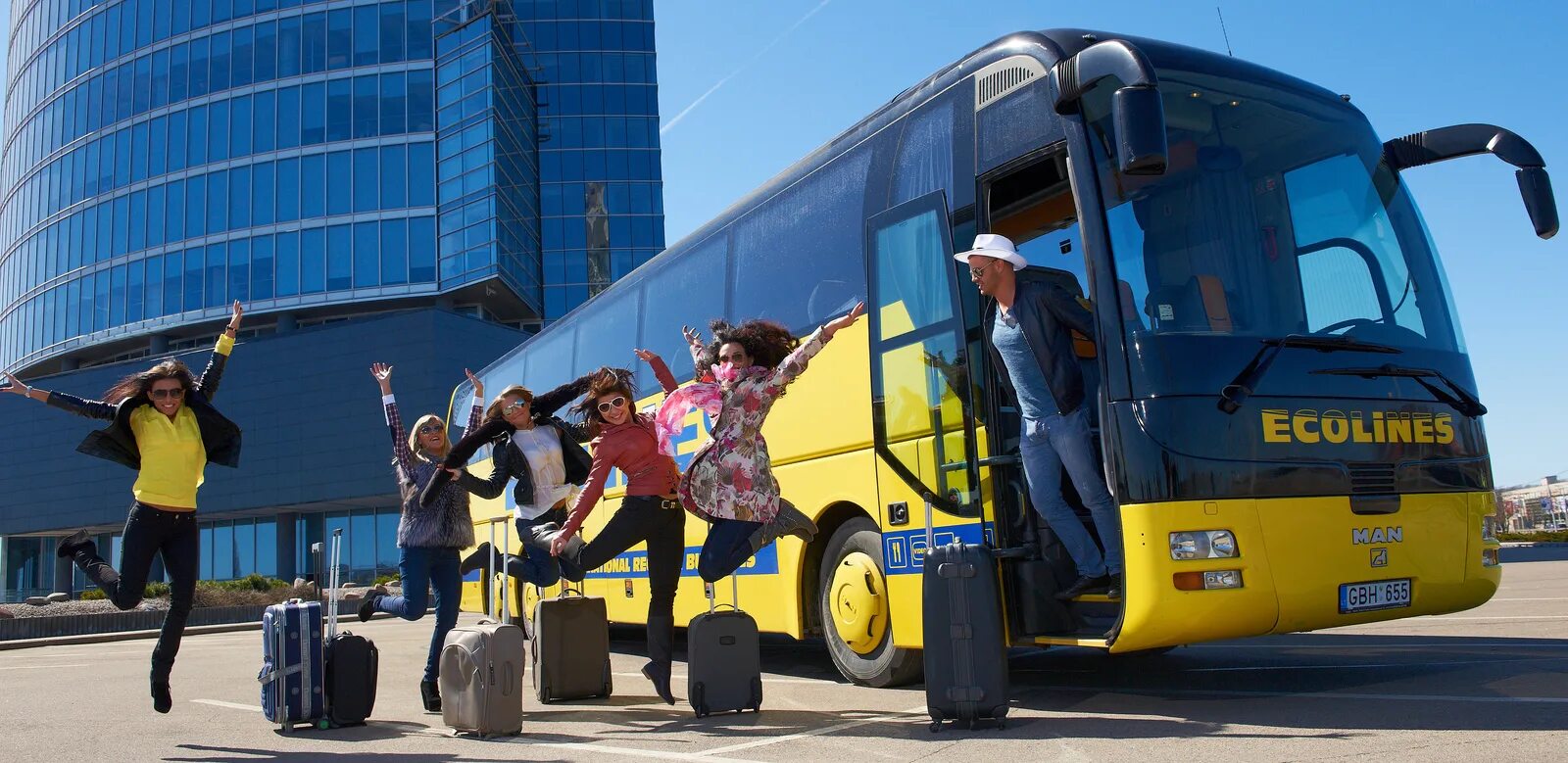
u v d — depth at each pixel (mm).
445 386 45938
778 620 8492
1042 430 6000
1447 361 6203
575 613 7578
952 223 6762
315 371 47031
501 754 5457
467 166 51500
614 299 11891
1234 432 5410
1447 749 4379
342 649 6699
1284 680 6891
